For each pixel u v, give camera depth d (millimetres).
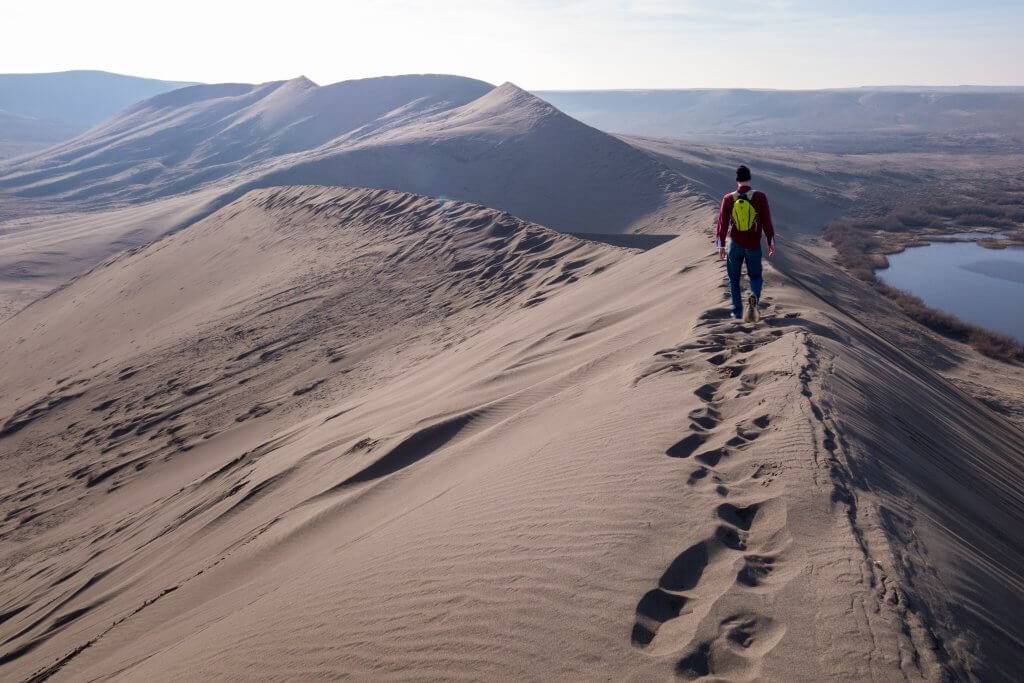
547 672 2688
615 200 52812
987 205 77250
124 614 7402
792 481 3797
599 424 5539
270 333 21484
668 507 3723
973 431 7836
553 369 9133
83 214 109625
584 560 3389
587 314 12117
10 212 112562
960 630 2725
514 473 5137
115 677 5418
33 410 21922
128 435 17188
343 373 17078
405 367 15531
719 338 7297
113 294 35188
